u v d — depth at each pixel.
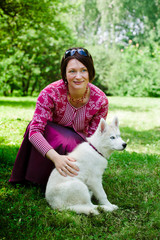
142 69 21.22
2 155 3.86
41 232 2.03
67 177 2.41
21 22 12.40
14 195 2.66
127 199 2.69
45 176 2.82
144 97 21.00
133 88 21.77
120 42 34.62
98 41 33.53
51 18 12.56
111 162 3.99
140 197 2.75
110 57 23.45
